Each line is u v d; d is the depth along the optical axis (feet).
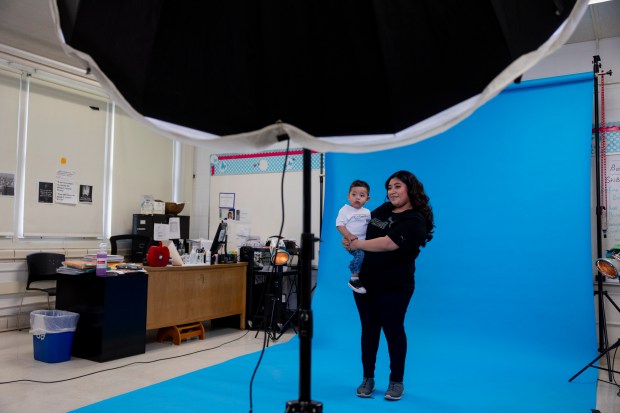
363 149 3.88
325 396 10.29
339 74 4.11
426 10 3.78
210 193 23.11
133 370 11.93
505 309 13.75
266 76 4.21
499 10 3.42
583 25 14.14
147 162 22.31
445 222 14.87
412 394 10.44
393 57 3.95
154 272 14.53
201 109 4.13
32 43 16.98
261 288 18.57
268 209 21.07
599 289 13.46
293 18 4.15
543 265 13.65
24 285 17.20
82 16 3.39
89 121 19.98
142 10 3.78
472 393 10.52
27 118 17.79
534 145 14.33
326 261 16.21
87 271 12.98
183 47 4.05
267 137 3.86
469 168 14.92
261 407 9.42
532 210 14.03
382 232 9.84
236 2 4.14
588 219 13.43
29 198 17.81
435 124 3.72
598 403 9.95
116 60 3.63
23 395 9.82
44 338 12.46
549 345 13.06
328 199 16.72
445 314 14.29
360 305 10.28
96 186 20.17
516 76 3.13
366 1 3.97
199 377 11.35
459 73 3.68
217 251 17.93
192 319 15.80
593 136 14.79
